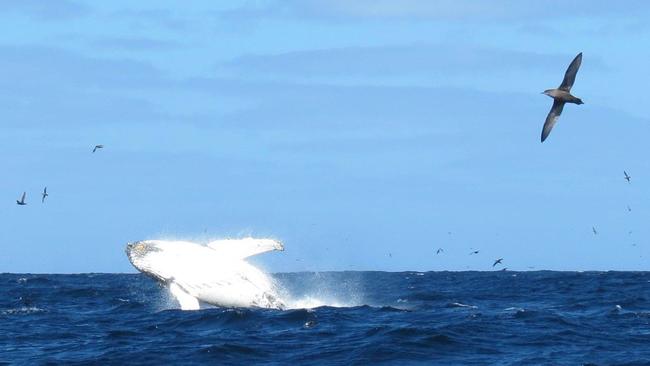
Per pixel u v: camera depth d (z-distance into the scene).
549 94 50.06
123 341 66.31
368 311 84.75
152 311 90.94
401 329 64.75
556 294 131.12
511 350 61.00
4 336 72.38
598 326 74.31
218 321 72.69
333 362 56.41
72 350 63.31
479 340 63.81
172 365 55.84
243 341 63.31
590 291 141.12
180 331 69.88
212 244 76.81
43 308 105.00
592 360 57.28
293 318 73.56
